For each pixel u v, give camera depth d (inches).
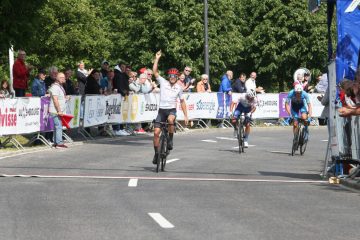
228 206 434.3
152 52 1895.9
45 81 946.7
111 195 474.9
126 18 1926.7
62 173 598.2
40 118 829.8
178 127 1192.2
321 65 1987.0
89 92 991.0
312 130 1312.7
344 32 594.6
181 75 1177.4
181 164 695.7
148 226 366.3
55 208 419.5
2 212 404.5
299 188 528.7
